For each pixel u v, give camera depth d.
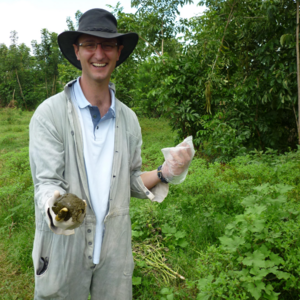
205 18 7.70
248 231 2.47
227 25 6.96
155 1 9.80
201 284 2.27
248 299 2.23
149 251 3.23
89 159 1.59
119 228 1.65
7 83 32.75
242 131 7.19
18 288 2.88
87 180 1.59
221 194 4.22
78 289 1.61
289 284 2.21
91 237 1.57
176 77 7.71
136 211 3.96
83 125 1.60
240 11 6.82
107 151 1.64
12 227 4.02
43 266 1.57
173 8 9.64
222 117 7.54
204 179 4.50
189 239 3.42
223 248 2.41
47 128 1.51
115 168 1.63
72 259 1.54
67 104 1.58
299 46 6.23
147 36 9.60
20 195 4.78
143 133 12.57
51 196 1.31
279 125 7.38
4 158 7.52
